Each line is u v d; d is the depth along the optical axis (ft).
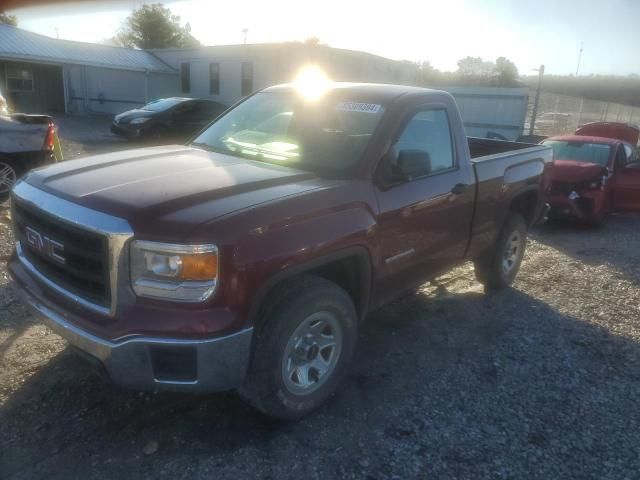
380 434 10.39
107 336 8.63
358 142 11.85
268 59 85.51
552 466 9.71
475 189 14.71
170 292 8.52
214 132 14.46
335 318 10.66
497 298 17.84
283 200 9.70
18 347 12.65
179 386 8.86
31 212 10.09
